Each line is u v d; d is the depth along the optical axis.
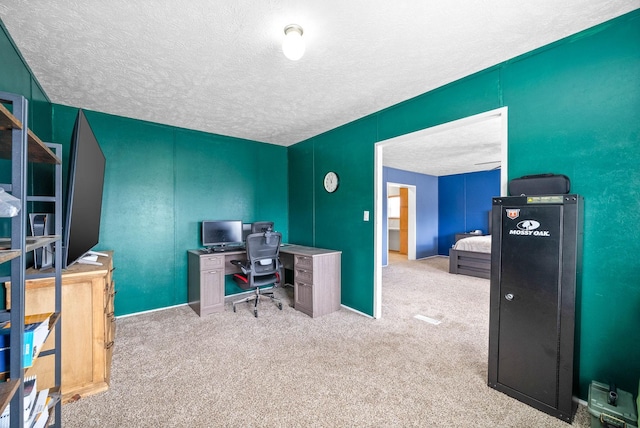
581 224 1.73
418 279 5.23
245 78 2.39
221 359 2.34
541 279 1.72
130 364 2.26
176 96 2.76
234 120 3.47
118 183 3.28
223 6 1.54
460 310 3.54
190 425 1.62
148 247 3.48
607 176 1.69
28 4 1.51
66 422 1.63
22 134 0.95
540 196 1.73
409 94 2.73
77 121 1.67
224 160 4.13
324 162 4.00
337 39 1.85
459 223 7.83
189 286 3.70
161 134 3.58
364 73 2.31
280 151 4.75
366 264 3.36
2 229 1.71
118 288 3.27
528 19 1.66
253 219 4.43
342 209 3.70
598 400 1.54
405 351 2.48
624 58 1.62
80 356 1.88
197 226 3.87
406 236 8.43
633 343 1.62
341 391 1.93
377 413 1.72
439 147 4.83
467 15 1.62
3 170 1.70
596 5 1.54
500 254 1.89
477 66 2.20
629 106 1.61
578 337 1.74
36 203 2.37
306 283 3.39
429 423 1.63
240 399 1.84
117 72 2.27
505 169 2.11
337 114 3.29
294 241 4.65
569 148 1.82
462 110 2.39
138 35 1.80
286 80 2.44
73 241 1.80
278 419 1.67
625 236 1.64
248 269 3.31
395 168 6.98
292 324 3.08
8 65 1.77
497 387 1.92
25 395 1.11
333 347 2.55
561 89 1.85
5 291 1.73
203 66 2.19
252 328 2.97
